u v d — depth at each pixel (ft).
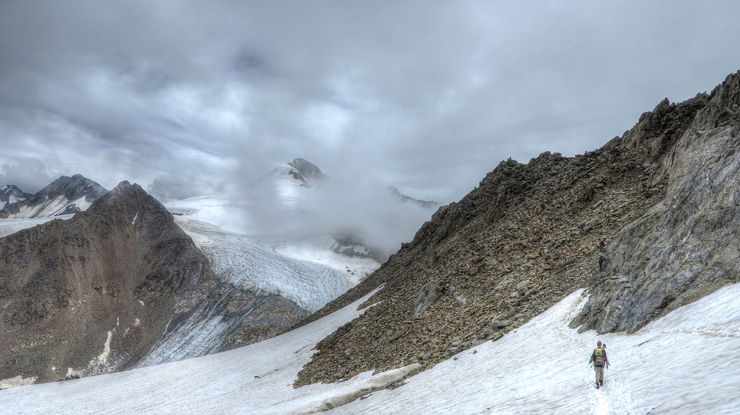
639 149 160.15
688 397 32.22
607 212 129.18
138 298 548.72
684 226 70.59
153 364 446.19
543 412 44.16
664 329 54.19
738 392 29.09
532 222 161.58
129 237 634.43
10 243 516.73
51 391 300.20
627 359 50.11
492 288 128.06
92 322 481.05
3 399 286.25
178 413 186.70
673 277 62.80
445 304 140.26
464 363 88.63
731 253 58.03
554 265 116.06
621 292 70.69
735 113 104.12
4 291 460.96
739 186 65.00
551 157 226.99
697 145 94.43
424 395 79.92
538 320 89.81
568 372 55.83
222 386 224.94
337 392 112.57
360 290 331.77
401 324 149.38
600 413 36.65
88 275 531.09
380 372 115.24
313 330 274.77
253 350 309.01
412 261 280.72
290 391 156.04
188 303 560.61
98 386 301.63
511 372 69.26
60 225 568.00
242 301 576.61
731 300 48.32
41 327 442.09
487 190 263.08
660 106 169.27
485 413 52.75
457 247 199.93
